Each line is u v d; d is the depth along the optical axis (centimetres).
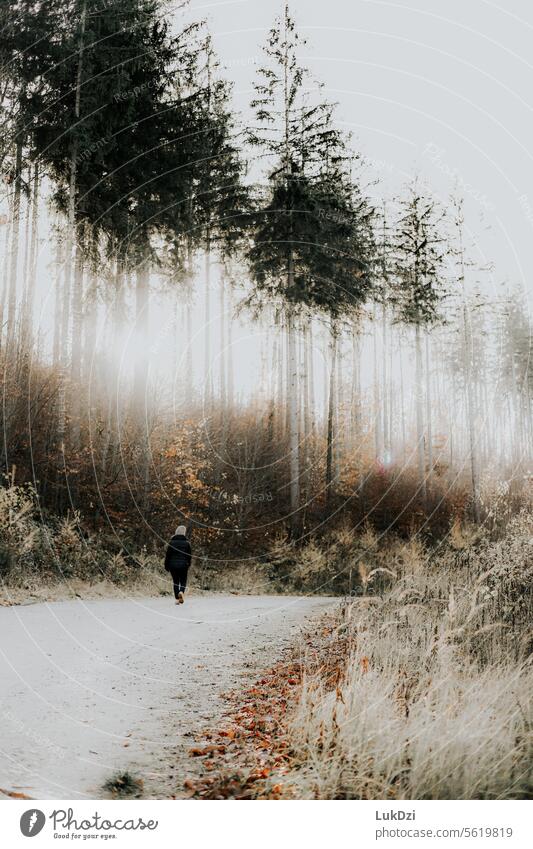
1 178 1881
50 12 1792
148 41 1861
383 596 1006
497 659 616
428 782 407
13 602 1071
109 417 2011
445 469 3259
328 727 457
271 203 2345
